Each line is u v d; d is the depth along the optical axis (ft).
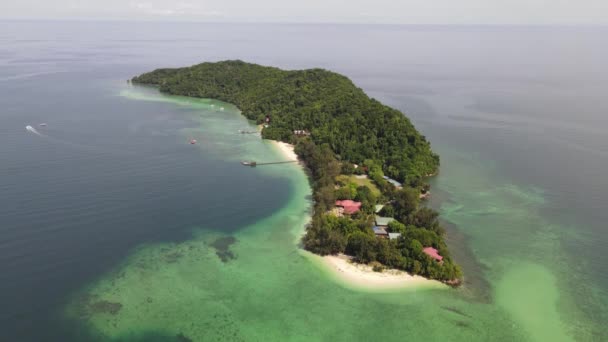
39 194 330.75
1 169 376.07
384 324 213.46
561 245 298.56
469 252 284.61
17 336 195.52
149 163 413.18
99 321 206.69
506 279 255.50
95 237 278.46
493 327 214.48
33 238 271.90
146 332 201.57
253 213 324.39
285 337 202.80
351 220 293.23
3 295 220.64
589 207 359.25
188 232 292.40
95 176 372.99
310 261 262.47
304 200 350.43
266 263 259.80
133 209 318.65
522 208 354.33
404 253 257.75
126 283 235.81
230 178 388.78
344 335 205.46
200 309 218.79
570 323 220.43
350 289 237.04
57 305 216.13
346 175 399.44
